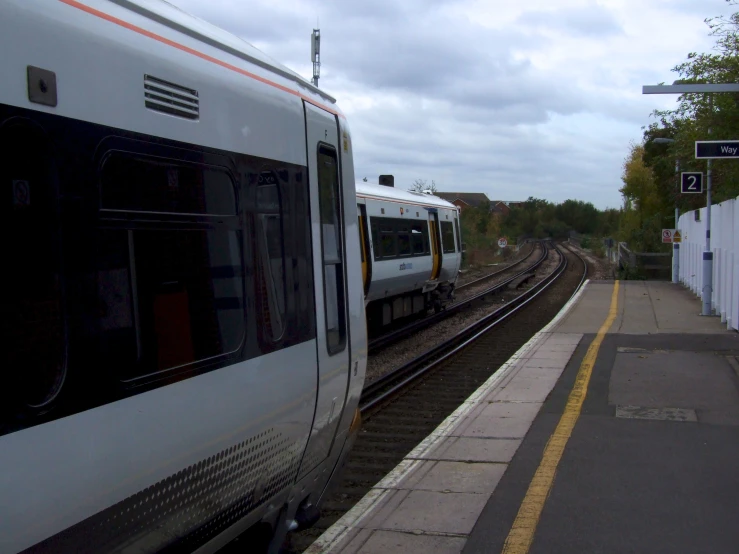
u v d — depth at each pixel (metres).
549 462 6.39
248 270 3.66
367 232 14.80
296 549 5.54
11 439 2.26
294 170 4.25
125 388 2.74
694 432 7.30
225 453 3.43
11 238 2.32
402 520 5.19
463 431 7.45
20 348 2.32
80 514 2.53
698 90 12.48
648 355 11.75
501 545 4.76
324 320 4.58
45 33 2.47
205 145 3.34
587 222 150.12
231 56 3.76
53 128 2.48
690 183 17.70
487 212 92.81
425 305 20.09
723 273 15.80
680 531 4.95
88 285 2.61
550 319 19.81
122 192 2.80
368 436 8.68
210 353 3.29
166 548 3.08
